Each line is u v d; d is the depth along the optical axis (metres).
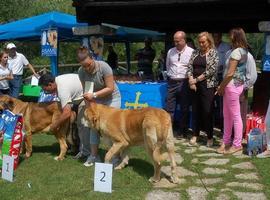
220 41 7.90
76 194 4.78
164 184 5.11
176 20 8.30
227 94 6.33
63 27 11.03
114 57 16.84
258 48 21.27
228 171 5.64
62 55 22.67
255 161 6.02
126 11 8.52
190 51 7.45
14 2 20.98
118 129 5.23
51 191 4.89
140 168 5.71
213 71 6.81
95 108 5.38
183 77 7.47
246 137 7.07
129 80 9.57
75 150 6.46
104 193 4.80
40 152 6.64
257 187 5.02
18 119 5.68
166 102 7.93
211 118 6.96
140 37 15.58
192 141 7.22
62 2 25.70
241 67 6.24
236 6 7.66
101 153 6.39
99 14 8.73
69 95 5.77
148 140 4.94
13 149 5.67
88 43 8.75
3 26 12.44
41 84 5.79
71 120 6.12
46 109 6.11
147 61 13.24
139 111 5.15
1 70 10.12
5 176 5.34
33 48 21.95
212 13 7.89
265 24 6.87
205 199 4.66
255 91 7.94
